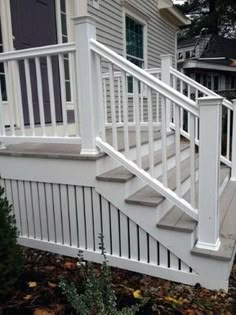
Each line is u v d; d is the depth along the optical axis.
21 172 2.91
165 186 2.46
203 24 26.31
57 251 2.92
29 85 2.80
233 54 21.41
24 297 2.15
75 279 2.37
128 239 2.60
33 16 4.27
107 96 5.62
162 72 4.53
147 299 1.89
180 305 2.10
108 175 2.60
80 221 2.78
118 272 2.60
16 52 2.78
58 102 4.79
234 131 4.09
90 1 5.59
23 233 3.07
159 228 2.42
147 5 8.19
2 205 2.18
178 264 2.43
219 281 2.27
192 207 2.37
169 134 4.32
